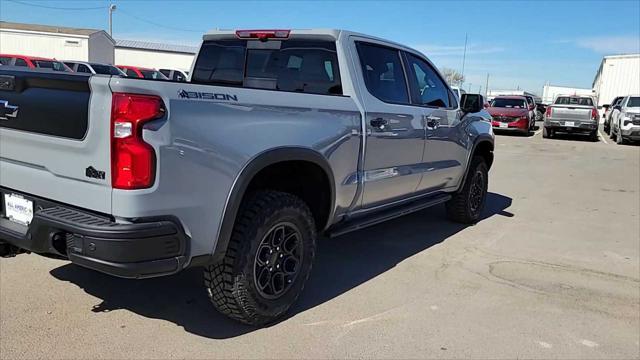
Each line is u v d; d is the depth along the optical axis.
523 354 3.31
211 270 3.25
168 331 3.38
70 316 3.51
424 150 5.05
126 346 3.17
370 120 4.17
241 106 3.10
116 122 2.63
